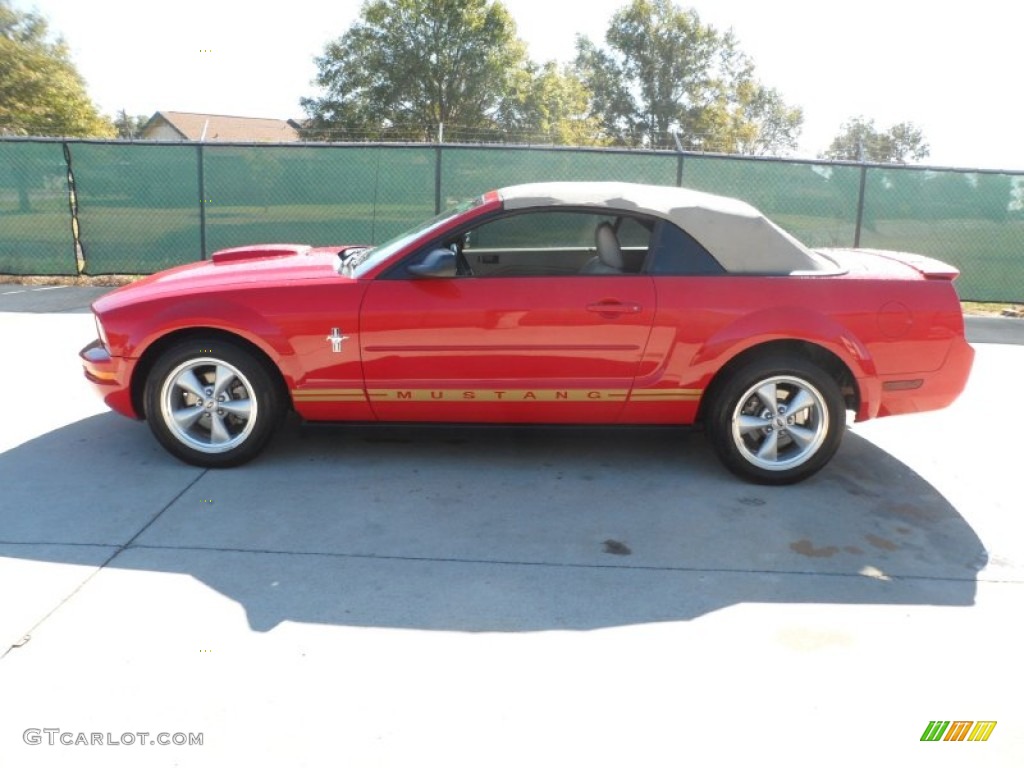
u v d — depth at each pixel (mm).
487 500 4293
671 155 9984
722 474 4719
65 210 10773
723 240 4434
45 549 3639
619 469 4766
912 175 9969
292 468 4660
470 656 2910
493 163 10234
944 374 4473
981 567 3674
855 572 3605
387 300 4359
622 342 4375
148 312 4422
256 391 4504
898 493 4508
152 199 10695
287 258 5215
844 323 4352
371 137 42719
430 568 3557
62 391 6020
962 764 2418
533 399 4473
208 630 3033
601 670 2844
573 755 2422
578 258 5398
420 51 42312
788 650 2990
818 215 10109
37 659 2832
